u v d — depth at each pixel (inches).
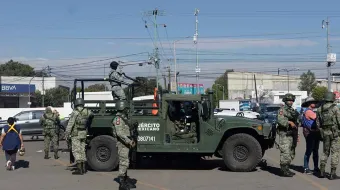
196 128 472.1
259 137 475.8
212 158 589.0
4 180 426.3
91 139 483.2
